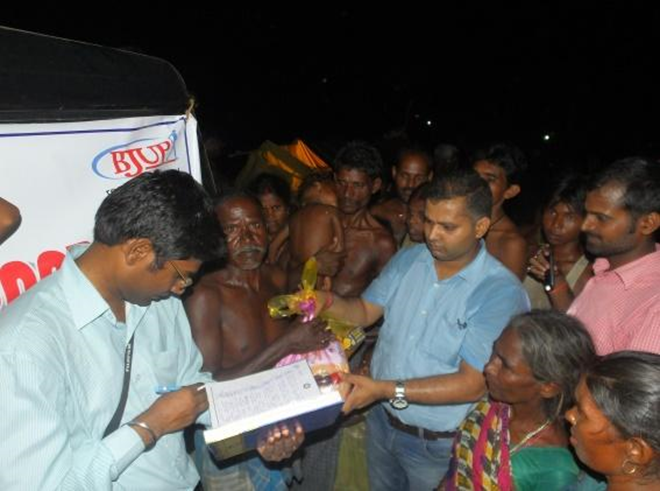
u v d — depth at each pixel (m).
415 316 2.62
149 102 2.27
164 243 1.56
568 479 1.91
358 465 3.19
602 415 1.35
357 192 3.79
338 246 3.43
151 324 1.91
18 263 1.90
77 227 2.04
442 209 2.35
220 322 2.67
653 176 2.26
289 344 2.49
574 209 3.38
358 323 2.80
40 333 1.53
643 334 2.18
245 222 2.64
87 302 1.64
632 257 2.37
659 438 1.27
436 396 2.36
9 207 1.83
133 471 1.83
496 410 2.05
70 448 1.54
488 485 1.98
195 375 2.13
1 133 1.84
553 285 2.96
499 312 2.38
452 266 2.56
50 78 1.92
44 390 1.48
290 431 2.01
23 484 1.44
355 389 2.29
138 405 1.82
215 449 1.86
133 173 2.23
